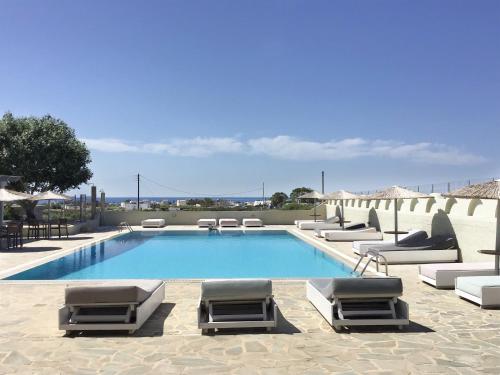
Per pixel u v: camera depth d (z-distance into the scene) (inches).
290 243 764.6
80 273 478.9
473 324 243.9
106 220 1135.6
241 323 231.1
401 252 485.7
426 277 362.3
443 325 242.1
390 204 755.4
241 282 235.0
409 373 175.8
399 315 243.0
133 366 185.0
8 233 627.5
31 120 1096.2
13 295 317.7
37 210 1069.8
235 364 186.9
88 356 197.0
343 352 200.7
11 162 1035.3
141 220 1141.7
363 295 237.3
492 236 437.1
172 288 346.6
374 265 474.3
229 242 786.2
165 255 627.5
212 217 1159.0
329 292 246.8
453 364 185.0
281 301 300.2
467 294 297.6
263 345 211.2
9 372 178.4
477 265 362.0
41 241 733.9
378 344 211.5
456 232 507.5
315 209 1064.2
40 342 216.4
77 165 1109.7
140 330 235.9
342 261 504.7
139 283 293.3
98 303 230.7
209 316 235.6
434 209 573.9
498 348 204.7
